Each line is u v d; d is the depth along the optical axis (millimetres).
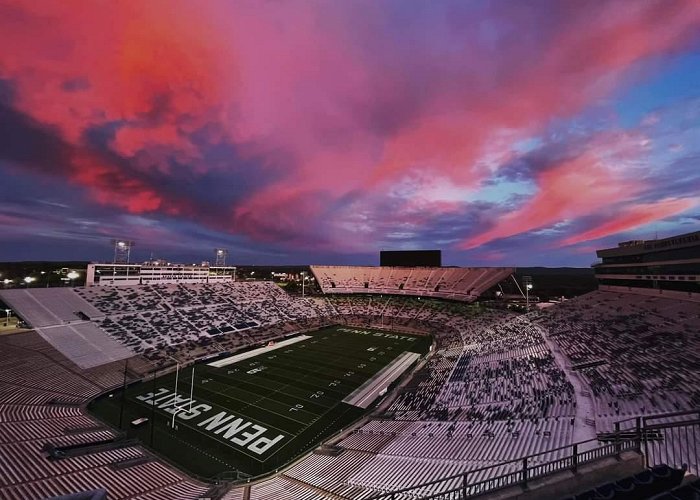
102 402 42688
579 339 49094
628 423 24281
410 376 53406
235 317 79500
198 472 29859
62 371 46875
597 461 9781
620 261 66312
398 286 113875
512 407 34312
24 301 59844
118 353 54844
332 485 25828
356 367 57969
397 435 34219
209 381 50438
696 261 46219
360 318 95750
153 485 26266
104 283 78688
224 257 111188
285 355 63969
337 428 38094
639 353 38875
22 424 32094
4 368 43938
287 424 38688
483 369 48094
